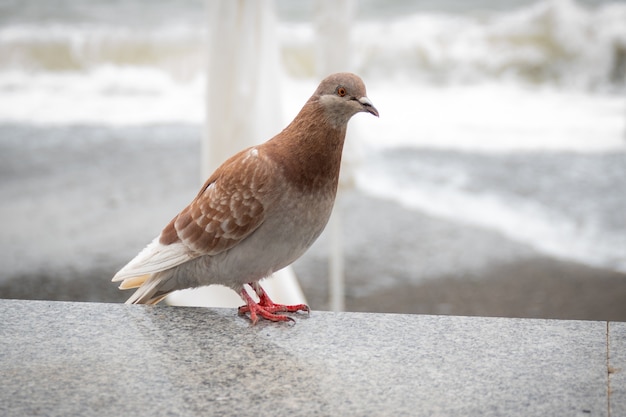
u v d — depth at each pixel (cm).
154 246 118
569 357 108
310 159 112
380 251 304
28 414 98
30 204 342
